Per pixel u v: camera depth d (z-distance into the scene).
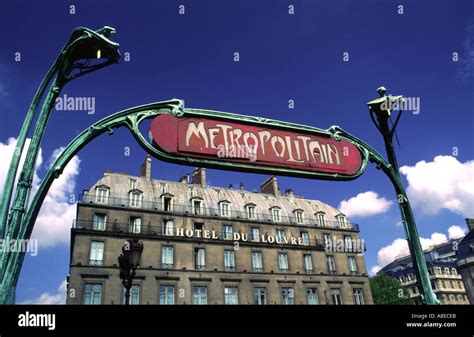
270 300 34.81
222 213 37.91
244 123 3.63
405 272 87.31
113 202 32.97
